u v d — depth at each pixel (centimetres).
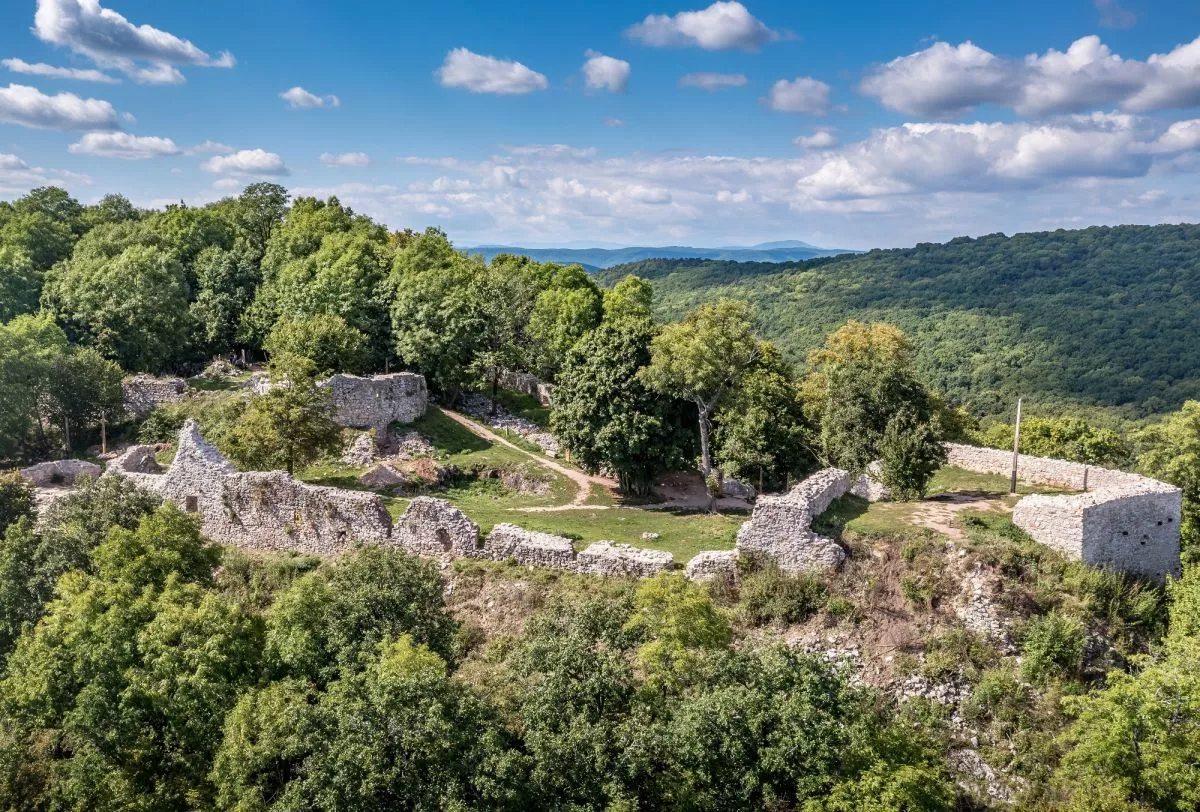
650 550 3338
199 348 7456
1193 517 4016
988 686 2522
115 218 10269
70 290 7081
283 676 2423
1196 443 4069
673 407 4719
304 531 3778
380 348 6619
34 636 2758
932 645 2648
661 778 2048
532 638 2420
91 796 2377
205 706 2320
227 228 8988
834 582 2886
